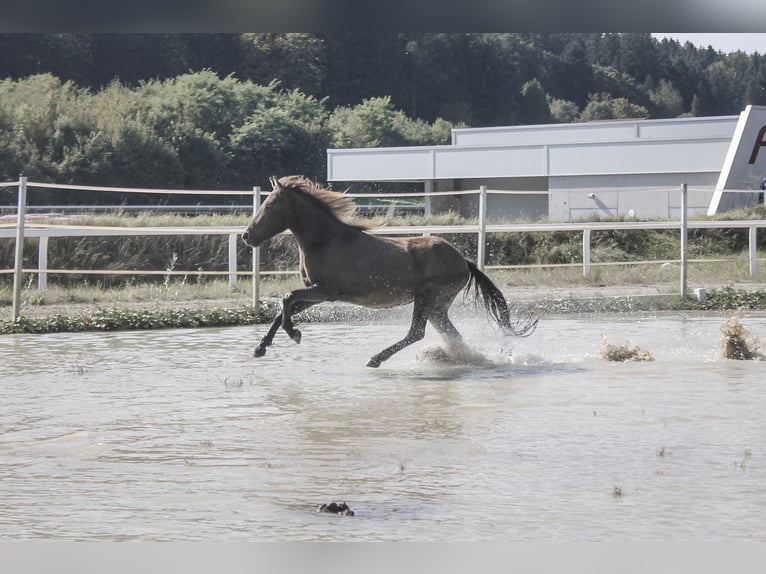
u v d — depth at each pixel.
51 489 5.79
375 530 4.98
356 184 68.81
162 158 62.88
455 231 19.69
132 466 6.34
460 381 9.88
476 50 111.62
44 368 10.80
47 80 66.75
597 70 122.88
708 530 4.95
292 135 75.31
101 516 5.25
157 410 8.27
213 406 8.46
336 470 6.22
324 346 12.78
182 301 17.47
